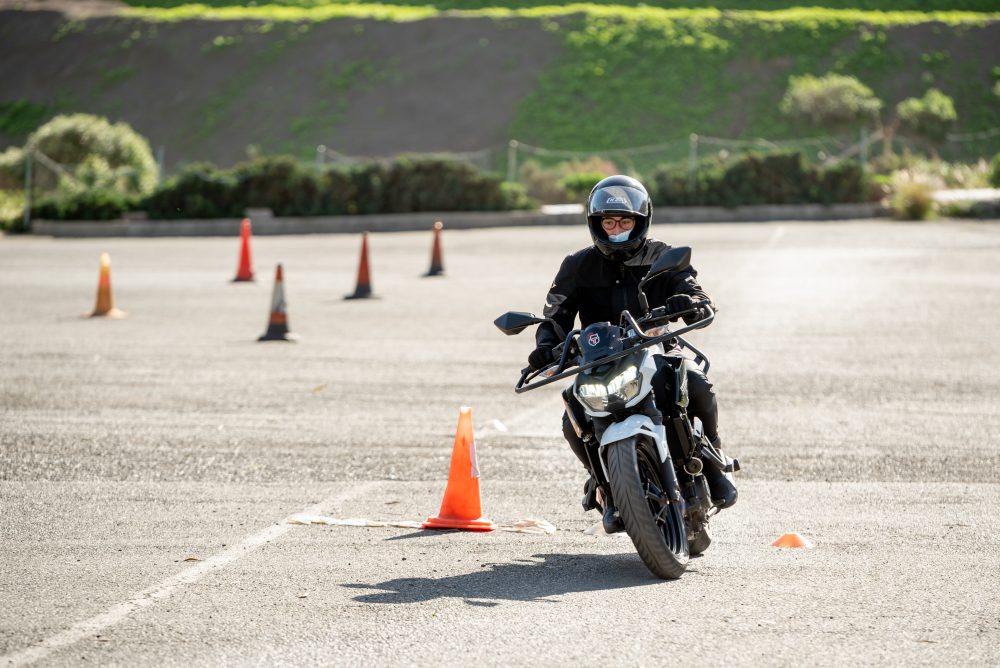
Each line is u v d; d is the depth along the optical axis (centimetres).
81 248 9775
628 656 1545
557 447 2988
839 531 2214
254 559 2044
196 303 6134
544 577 1938
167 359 4406
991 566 1975
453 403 3584
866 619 1695
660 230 10931
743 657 1539
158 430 3206
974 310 5641
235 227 11362
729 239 9862
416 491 2575
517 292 6550
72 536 2191
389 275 7512
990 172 14375
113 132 14700
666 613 1731
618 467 1844
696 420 2023
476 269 7862
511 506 2436
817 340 4750
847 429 3183
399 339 4881
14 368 4212
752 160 12462
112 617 1720
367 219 11662
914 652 1558
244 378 4009
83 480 2653
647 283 2030
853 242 9506
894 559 2022
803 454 2895
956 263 7875
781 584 1878
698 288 1978
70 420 3334
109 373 4109
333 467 2797
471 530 2252
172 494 2530
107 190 12250
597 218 1972
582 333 1873
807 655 1546
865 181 12712
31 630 1661
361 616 1725
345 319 5494
